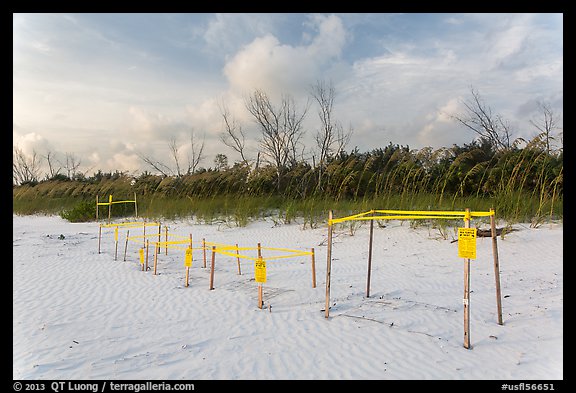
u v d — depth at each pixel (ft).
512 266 33.58
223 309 25.41
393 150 85.56
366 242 46.34
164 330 21.88
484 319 22.71
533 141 51.21
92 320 23.34
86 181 122.52
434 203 52.24
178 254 44.88
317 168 77.77
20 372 17.02
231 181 76.54
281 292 28.99
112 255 44.09
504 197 47.60
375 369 17.07
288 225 58.85
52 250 46.42
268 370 17.17
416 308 24.59
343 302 26.25
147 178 94.22
